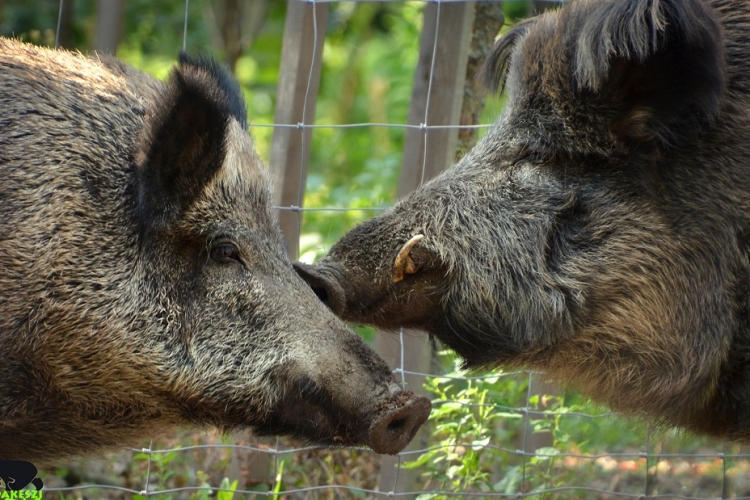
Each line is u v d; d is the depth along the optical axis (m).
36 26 19.14
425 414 8.60
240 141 9.40
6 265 8.45
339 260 9.23
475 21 12.37
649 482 11.79
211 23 24.23
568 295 9.16
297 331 8.71
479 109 12.54
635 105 8.98
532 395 12.12
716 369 9.27
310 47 11.55
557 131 9.25
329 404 8.55
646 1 8.70
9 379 8.67
